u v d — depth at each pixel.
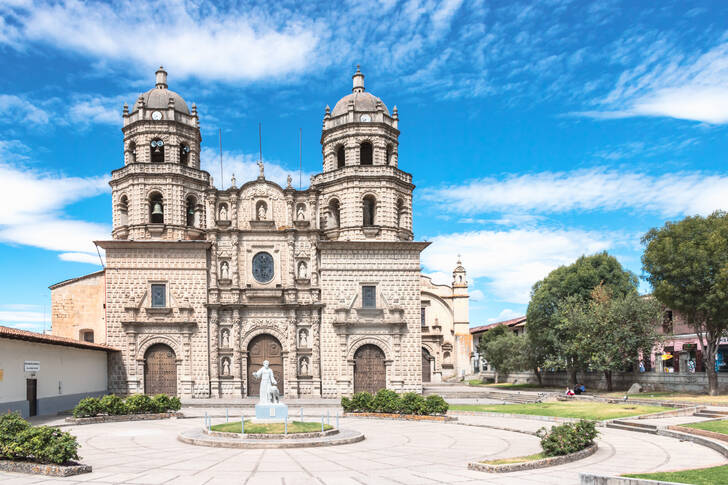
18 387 40.03
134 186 58.97
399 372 58.75
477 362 106.69
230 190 60.84
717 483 18.44
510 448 27.97
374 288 60.09
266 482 20.00
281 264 60.22
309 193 61.69
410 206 63.47
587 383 67.56
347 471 21.92
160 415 41.59
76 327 61.06
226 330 58.72
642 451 27.20
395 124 63.81
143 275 58.16
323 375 58.38
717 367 64.31
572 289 68.31
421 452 26.50
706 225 51.19
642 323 56.47
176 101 61.59
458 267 89.00
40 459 21.91
